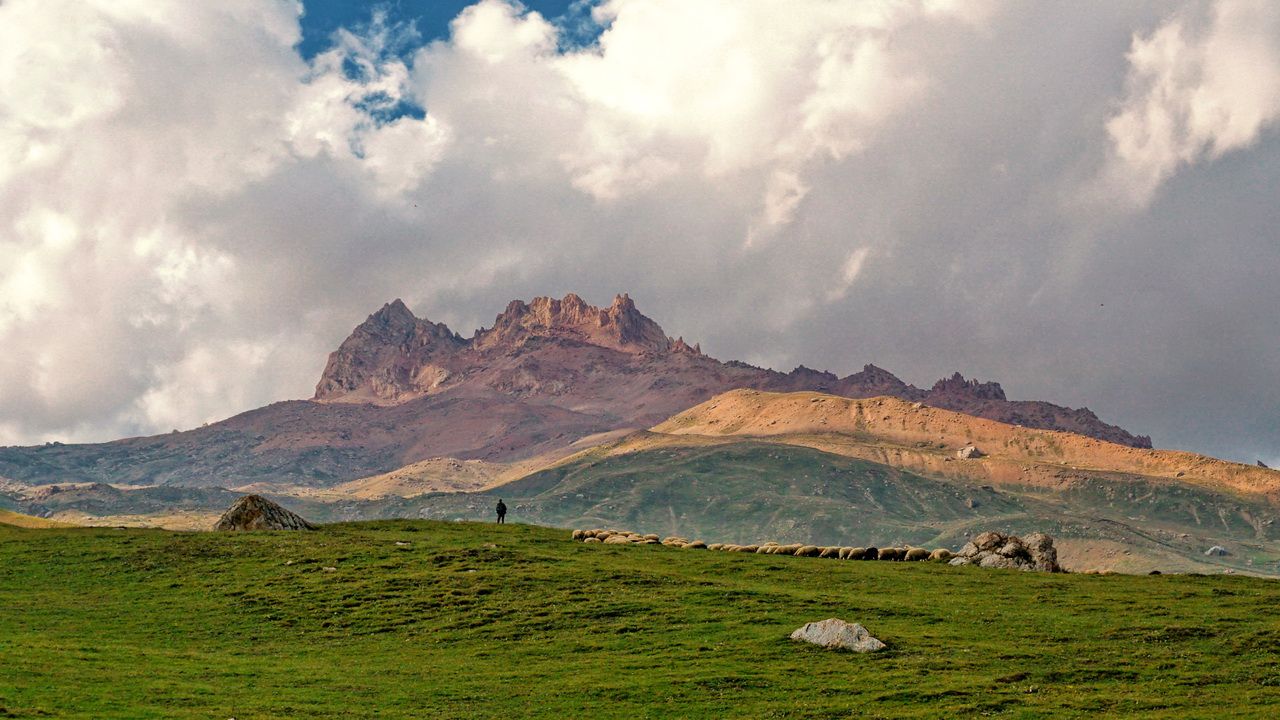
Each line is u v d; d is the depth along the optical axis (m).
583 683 59.75
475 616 76.25
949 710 54.03
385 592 82.69
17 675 56.09
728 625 72.38
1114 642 67.88
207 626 74.31
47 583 86.00
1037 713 53.44
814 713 54.09
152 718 49.53
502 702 56.41
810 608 77.19
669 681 59.72
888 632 70.44
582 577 86.94
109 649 65.69
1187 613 75.88
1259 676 60.16
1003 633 70.50
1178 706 54.56
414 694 57.72
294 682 59.62
